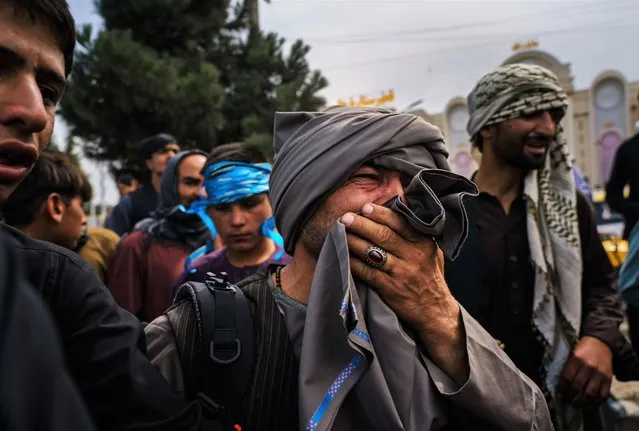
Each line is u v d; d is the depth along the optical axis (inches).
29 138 31.2
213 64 508.7
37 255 35.8
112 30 431.5
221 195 81.1
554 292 70.5
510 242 71.8
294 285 42.4
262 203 83.0
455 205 38.0
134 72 402.0
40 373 15.3
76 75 407.8
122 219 178.7
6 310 14.5
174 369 39.1
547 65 1028.5
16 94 30.2
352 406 37.1
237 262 85.7
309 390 35.6
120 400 34.4
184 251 103.7
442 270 42.8
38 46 31.4
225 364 38.3
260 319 40.3
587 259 75.3
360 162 39.4
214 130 451.8
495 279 70.4
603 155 1043.9
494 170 75.3
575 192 74.9
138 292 99.7
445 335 39.4
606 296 74.6
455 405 40.4
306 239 41.6
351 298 34.9
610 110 1039.6
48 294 35.4
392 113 42.3
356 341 35.0
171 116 413.7
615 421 90.2
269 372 38.5
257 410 37.8
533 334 70.3
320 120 43.3
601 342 69.1
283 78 542.3
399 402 36.3
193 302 41.1
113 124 415.8
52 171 76.6
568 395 68.4
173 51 495.8
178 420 35.3
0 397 14.1
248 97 506.0
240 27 555.8
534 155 70.9
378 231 37.6
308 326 36.9
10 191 32.0
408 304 38.7
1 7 30.0
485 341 41.0
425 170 38.5
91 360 34.9
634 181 150.3
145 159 179.0
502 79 72.1
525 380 41.4
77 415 16.4
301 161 41.1
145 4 459.2
